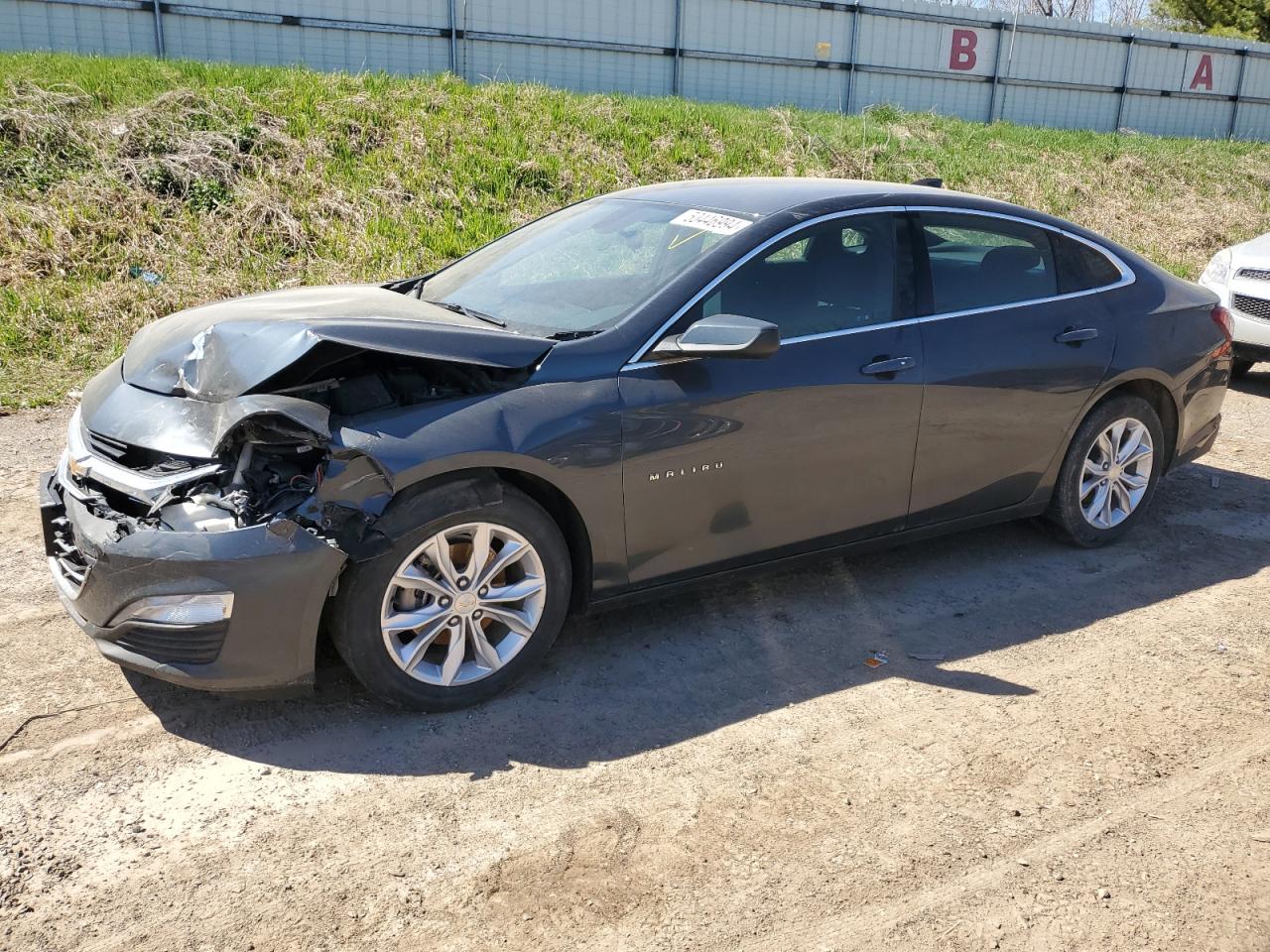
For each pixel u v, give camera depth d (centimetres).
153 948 243
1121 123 2238
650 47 1733
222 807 293
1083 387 456
